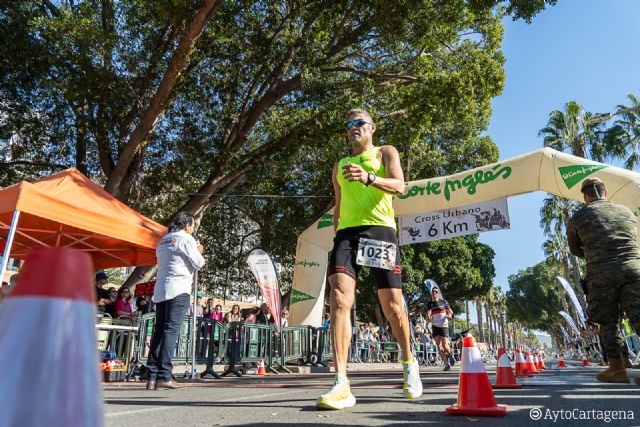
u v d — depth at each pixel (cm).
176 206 1784
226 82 1345
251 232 2162
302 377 775
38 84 1288
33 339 45
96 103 1254
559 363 1155
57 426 43
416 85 1363
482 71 1352
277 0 1385
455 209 1019
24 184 640
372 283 2811
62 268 49
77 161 1513
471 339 257
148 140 1302
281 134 1650
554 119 2612
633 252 427
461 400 244
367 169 321
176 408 286
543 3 1184
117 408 288
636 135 2427
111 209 759
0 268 600
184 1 1062
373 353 1966
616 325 445
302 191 2020
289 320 1259
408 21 1316
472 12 1285
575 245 469
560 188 892
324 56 1363
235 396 383
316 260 1265
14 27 1188
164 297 493
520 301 6538
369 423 213
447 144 2219
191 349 751
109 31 1248
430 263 3080
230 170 1471
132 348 775
